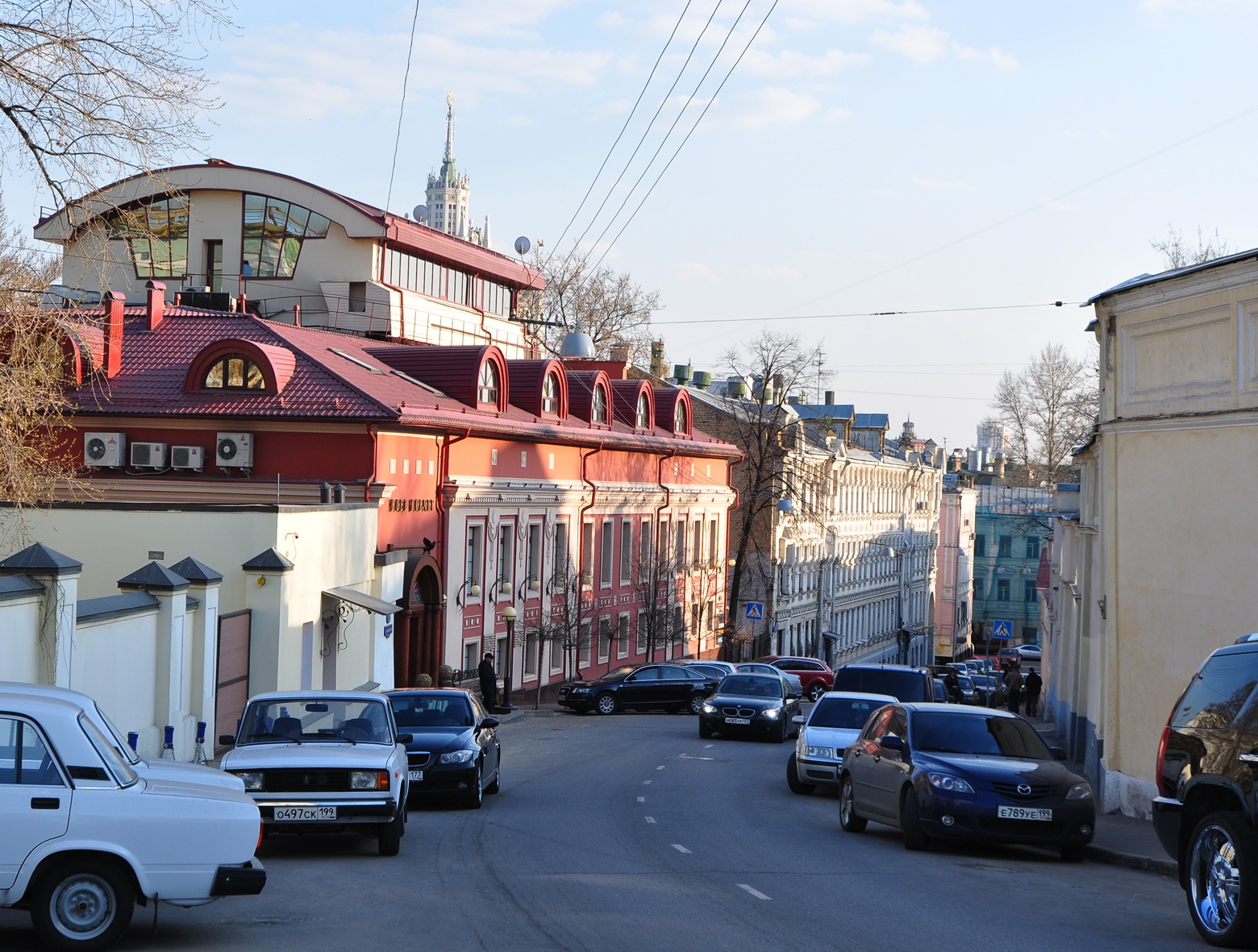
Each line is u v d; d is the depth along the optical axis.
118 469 37.44
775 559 73.44
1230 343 17.89
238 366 37.59
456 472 41.44
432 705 20.45
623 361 61.34
